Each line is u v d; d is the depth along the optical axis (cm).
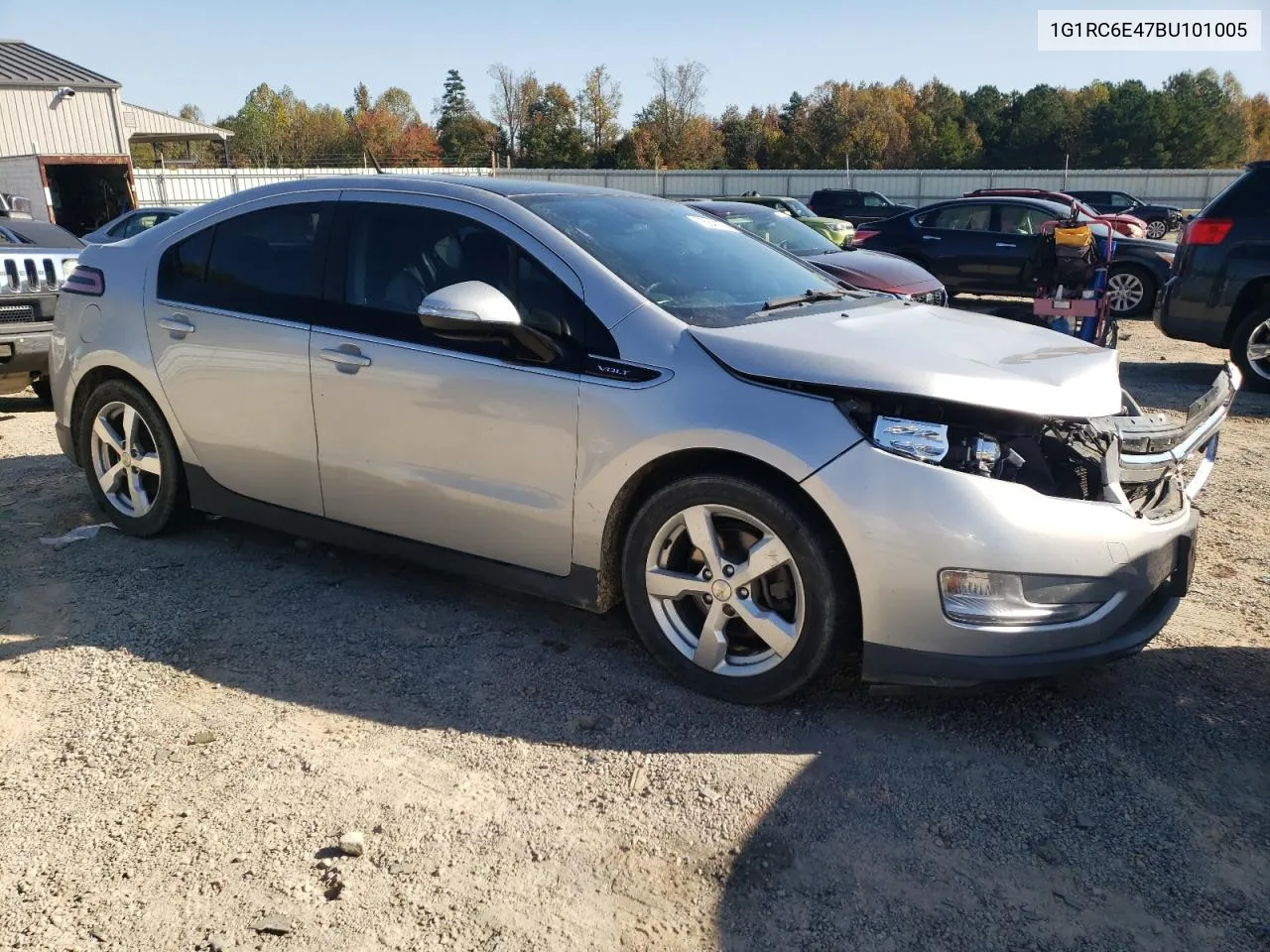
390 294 359
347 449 369
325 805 259
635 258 347
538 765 279
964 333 336
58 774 272
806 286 388
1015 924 221
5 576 407
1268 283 805
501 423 329
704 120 8275
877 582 276
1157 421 320
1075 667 281
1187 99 8662
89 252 457
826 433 280
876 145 8244
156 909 221
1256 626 374
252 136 8881
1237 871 238
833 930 219
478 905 224
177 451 429
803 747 288
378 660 339
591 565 325
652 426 301
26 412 748
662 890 230
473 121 9038
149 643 350
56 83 2791
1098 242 985
